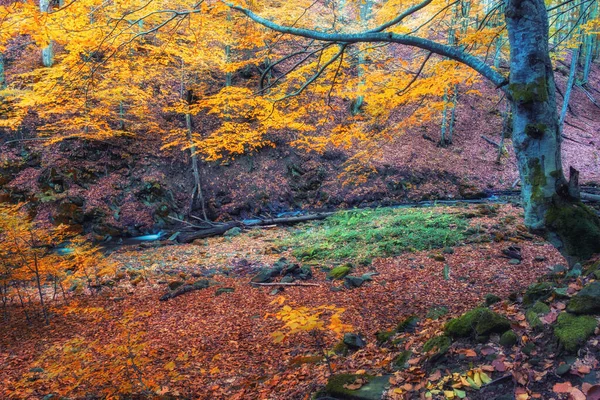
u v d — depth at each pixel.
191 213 17.06
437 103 7.36
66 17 5.29
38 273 7.73
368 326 6.04
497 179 19.16
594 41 29.33
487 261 8.46
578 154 20.77
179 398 4.26
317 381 3.92
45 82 8.93
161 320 7.12
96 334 6.63
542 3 4.27
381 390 3.08
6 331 6.96
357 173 18.69
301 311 3.40
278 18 10.52
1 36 5.07
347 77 7.46
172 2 10.02
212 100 7.23
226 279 9.48
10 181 14.99
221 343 5.96
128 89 13.57
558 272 4.95
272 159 19.11
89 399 4.38
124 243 14.49
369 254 10.02
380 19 10.09
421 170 19.28
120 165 16.69
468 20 10.02
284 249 12.15
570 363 2.59
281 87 7.81
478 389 2.71
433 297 6.88
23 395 4.64
